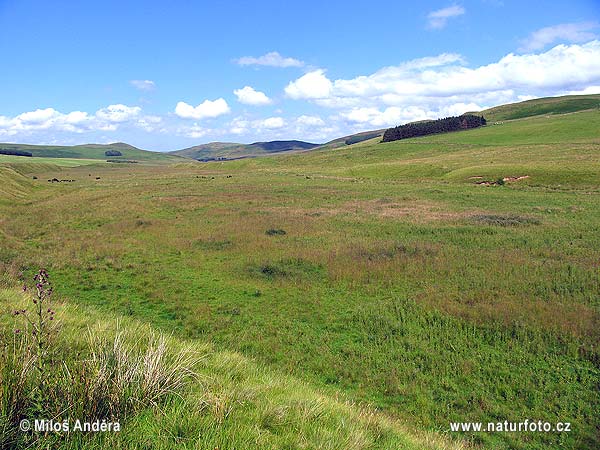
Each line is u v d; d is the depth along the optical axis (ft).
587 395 25.50
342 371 28.91
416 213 99.86
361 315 39.04
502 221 83.41
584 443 21.59
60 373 14.21
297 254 61.57
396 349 32.35
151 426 12.55
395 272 51.80
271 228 82.99
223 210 108.88
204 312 39.65
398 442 16.84
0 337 16.92
